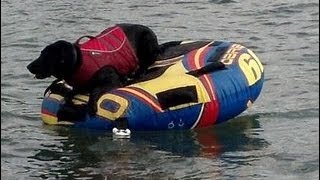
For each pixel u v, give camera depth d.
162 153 9.22
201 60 10.18
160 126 9.80
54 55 9.72
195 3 19.73
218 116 9.98
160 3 19.83
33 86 12.29
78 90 10.07
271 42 15.46
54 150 9.41
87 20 18.03
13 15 18.67
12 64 13.88
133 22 17.77
